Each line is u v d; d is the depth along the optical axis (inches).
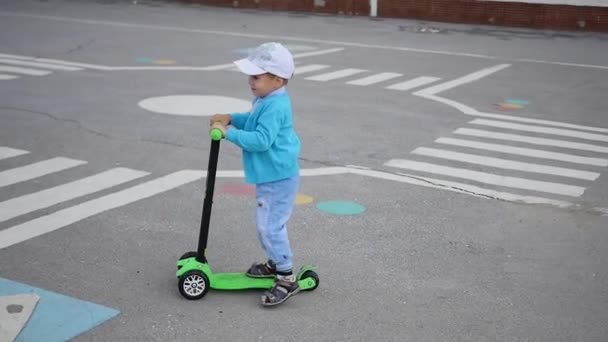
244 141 166.9
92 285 187.0
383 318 175.3
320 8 981.8
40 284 186.5
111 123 366.6
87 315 171.0
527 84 518.9
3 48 605.3
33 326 164.6
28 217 234.4
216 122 170.9
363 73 550.6
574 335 169.9
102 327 165.6
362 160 316.8
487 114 420.5
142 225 230.4
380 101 449.7
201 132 354.6
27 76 489.4
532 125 395.9
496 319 176.7
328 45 697.6
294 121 387.9
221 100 433.1
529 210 259.8
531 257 216.5
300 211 248.8
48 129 350.6
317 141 346.6
